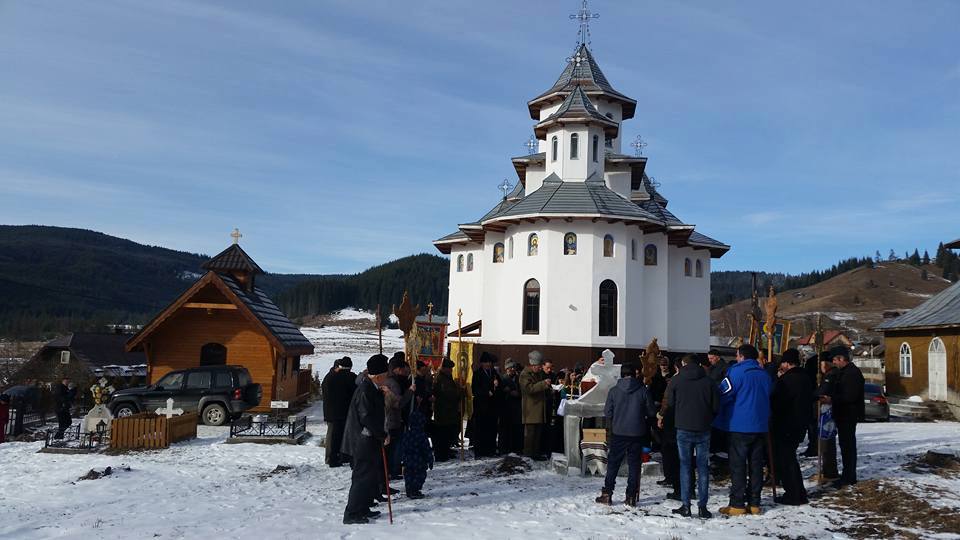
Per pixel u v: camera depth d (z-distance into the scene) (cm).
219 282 2541
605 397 1391
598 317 2916
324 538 888
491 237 3256
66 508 1163
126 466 1533
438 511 1044
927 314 3031
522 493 1175
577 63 3856
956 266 18312
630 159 3444
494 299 3225
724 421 1022
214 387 2323
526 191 3550
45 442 1969
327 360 7531
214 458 1672
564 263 2942
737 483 1005
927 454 1338
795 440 1055
